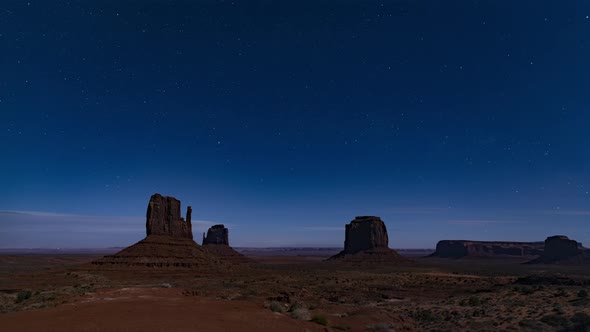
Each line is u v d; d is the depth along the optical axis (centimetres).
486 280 9931
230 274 11556
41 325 1795
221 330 1875
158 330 1745
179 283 8681
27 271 11769
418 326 3572
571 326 2984
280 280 9819
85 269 10506
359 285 8988
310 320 2725
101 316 2034
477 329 3231
